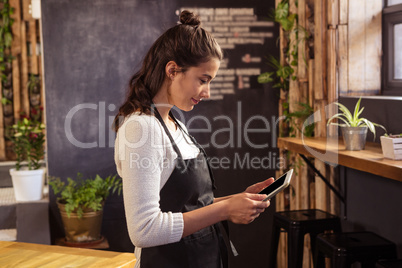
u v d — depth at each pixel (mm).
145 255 1516
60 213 3846
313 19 3531
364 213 3062
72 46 3824
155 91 1509
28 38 5273
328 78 3326
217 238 1643
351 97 3193
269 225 4082
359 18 3287
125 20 3859
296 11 3695
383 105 2863
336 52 3289
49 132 3855
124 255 1506
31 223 3850
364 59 3311
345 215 3285
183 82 1490
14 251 1541
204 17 3930
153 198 1353
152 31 3893
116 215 3967
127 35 3869
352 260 2396
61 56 3818
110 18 3842
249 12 3955
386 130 2844
